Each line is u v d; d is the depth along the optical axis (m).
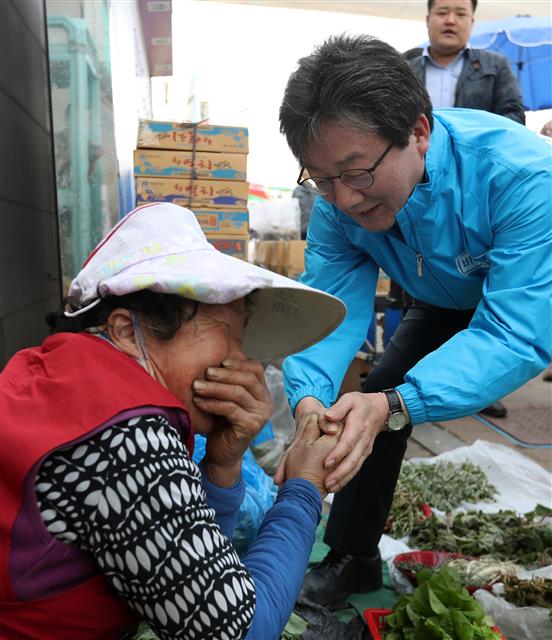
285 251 5.61
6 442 0.94
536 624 2.06
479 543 2.72
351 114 1.44
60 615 1.00
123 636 1.25
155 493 0.94
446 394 1.58
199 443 2.38
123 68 4.77
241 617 0.97
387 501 2.31
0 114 3.15
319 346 2.07
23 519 0.93
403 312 5.07
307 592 2.32
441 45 4.21
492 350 1.59
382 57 1.47
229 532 1.38
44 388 1.00
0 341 2.94
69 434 0.93
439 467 3.55
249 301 1.30
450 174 1.72
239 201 4.00
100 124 3.61
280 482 1.42
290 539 1.17
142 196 3.92
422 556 2.55
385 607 2.38
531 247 1.62
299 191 7.65
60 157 3.54
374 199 1.62
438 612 1.88
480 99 4.23
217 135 3.95
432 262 1.89
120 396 0.98
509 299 1.62
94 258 1.16
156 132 3.90
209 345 1.11
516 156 1.68
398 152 1.54
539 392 5.79
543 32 5.43
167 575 0.93
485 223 1.74
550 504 3.30
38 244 3.90
